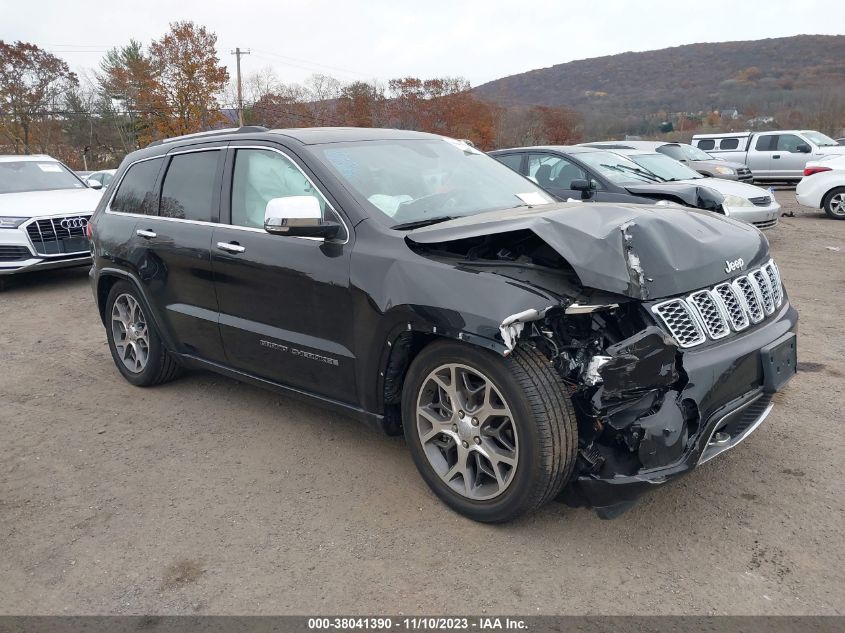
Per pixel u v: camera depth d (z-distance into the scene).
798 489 3.46
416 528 3.28
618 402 2.96
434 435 3.38
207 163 4.51
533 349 2.99
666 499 3.41
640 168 9.56
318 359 3.76
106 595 2.89
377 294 3.35
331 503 3.54
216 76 42.75
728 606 2.67
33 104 51.56
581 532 3.19
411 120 64.12
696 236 3.32
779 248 10.57
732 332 3.19
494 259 3.33
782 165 20.27
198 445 4.29
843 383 4.81
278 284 3.88
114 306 5.34
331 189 3.72
